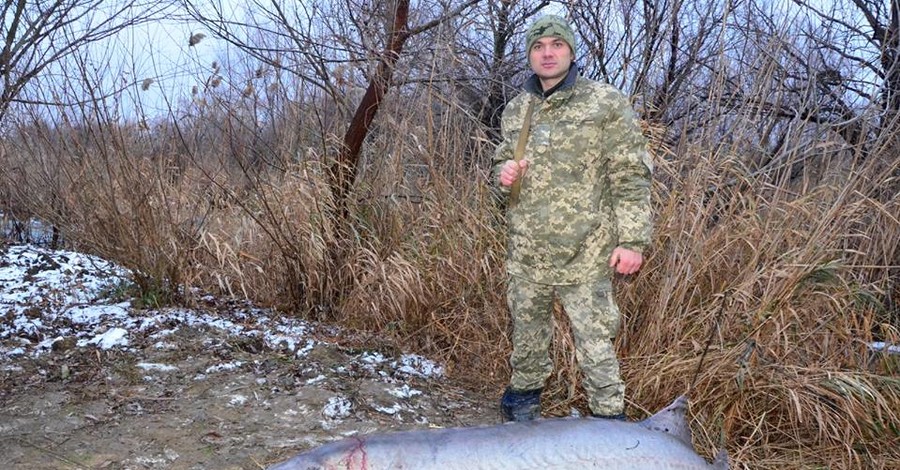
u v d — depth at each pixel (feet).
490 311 15.97
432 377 14.82
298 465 7.48
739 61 18.15
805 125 17.01
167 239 17.25
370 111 17.90
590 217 10.80
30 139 18.78
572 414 13.35
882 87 17.02
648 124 16.24
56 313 15.79
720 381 13.05
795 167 17.63
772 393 13.00
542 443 8.04
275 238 17.79
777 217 15.43
